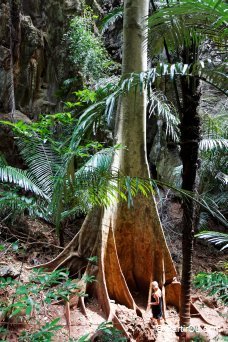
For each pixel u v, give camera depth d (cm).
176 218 770
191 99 384
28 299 320
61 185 344
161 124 848
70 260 515
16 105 731
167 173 819
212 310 528
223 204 759
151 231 530
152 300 517
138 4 511
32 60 747
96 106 356
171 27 355
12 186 635
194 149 398
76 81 751
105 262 494
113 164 488
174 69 314
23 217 618
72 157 338
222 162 726
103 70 816
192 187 407
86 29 800
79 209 541
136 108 518
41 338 294
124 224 530
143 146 522
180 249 708
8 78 684
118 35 941
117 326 425
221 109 784
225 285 433
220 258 729
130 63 512
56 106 769
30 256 556
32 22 798
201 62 309
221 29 327
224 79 331
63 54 773
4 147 667
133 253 539
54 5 788
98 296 474
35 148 613
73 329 413
